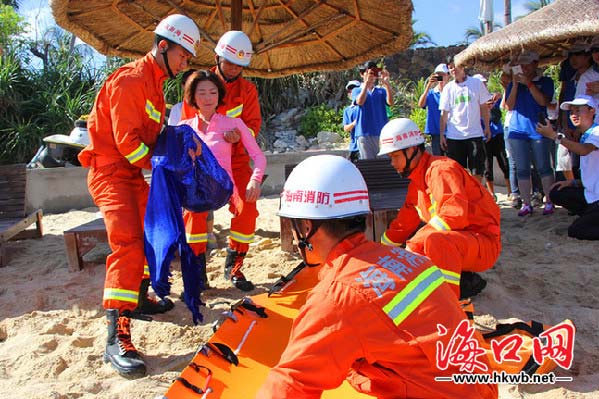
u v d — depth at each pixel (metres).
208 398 3.03
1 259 6.50
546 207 7.85
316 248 2.48
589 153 6.62
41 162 10.72
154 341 4.38
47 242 7.61
